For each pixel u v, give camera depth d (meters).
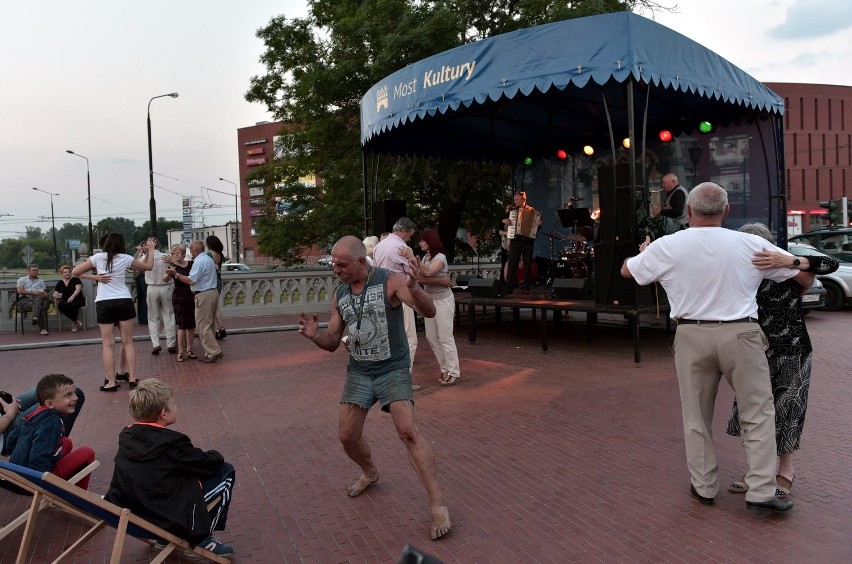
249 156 86.31
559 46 8.29
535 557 3.34
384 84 10.77
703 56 9.09
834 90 56.41
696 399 3.85
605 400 6.47
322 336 3.88
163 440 3.12
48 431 3.74
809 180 56.16
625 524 3.69
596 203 14.59
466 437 5.43
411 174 18.17
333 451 5.20
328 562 3.37
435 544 3.53
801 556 3.25
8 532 3.46
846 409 5.98
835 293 13.54
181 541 3.12
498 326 12.23
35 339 12.32
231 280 14.95
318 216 19.31
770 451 3.66
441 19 15.46
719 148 12.73
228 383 7.85
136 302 14.48
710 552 3.32
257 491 4.39
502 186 19.42
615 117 12.92
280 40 19.91
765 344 3.64
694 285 3.69
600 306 8.68
